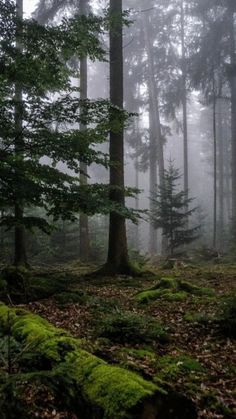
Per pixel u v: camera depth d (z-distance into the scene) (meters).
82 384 3.70
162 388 3.84
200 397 4.28
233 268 15.64
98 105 9.53
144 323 6.38
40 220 9.68
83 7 19.78
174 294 9.18
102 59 9.95
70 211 9.81
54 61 9.11
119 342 5.96
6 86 9.36
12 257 16.22
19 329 5.23
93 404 3.48
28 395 3.97
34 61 8.71
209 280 12.38
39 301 8.45
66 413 3.77
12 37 8.82
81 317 7.21
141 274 12.52
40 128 9.35
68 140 9.13
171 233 20.50
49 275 11.66
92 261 18.44
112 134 12.94
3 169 8.42
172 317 7.63
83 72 19.47
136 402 3.30
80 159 9.77
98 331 6.20
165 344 6.10
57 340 4.60
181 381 4.70
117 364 4.68
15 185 8.43
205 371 5.06
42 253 18.42
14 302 8.20
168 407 3.43
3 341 4.12
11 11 8.80
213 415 4.00
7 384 3.25
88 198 9.48
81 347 4.89
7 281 8.70
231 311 6.78
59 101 9.30
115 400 3.38
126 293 9.94
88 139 9.42
